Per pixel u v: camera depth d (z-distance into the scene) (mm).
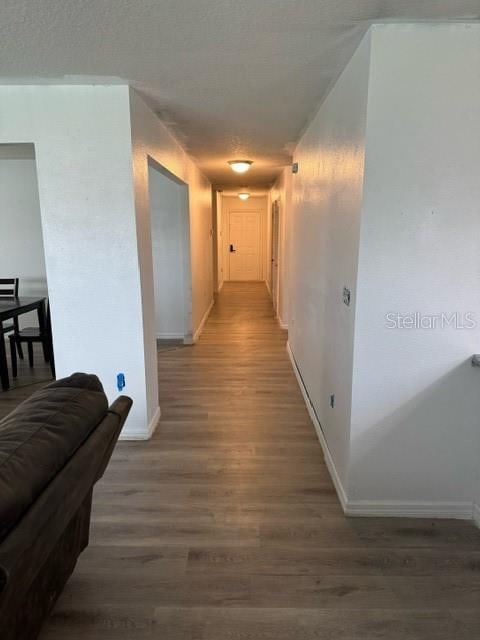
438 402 2002
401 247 1857
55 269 2652
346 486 2127
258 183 7566
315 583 1693
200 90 2486
